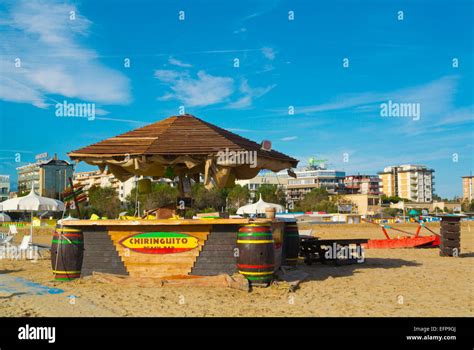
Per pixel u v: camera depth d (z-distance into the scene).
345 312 7.98
